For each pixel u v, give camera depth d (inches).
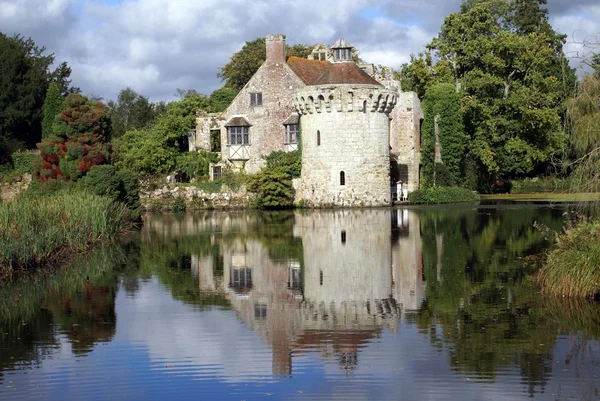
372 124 2546.8
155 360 770.8
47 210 1489.9
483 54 3051.2
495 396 658.2
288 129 2805.1
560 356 753.6
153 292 1099.3
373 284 1129.4
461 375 708.0
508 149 3125.0
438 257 1363.2
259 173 2635.3
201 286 1141.7
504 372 714.2
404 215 2215.8
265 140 2847.0
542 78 3100.4
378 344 809.5
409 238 1647.4
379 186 2568.9
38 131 3068.4
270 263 1344.7
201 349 805.2
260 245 1588.3
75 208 1562.5
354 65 2566.4
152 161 2773.1
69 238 1471.5
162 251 1514.5
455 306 964.0
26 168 2591.0
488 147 3152.1
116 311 980.6
